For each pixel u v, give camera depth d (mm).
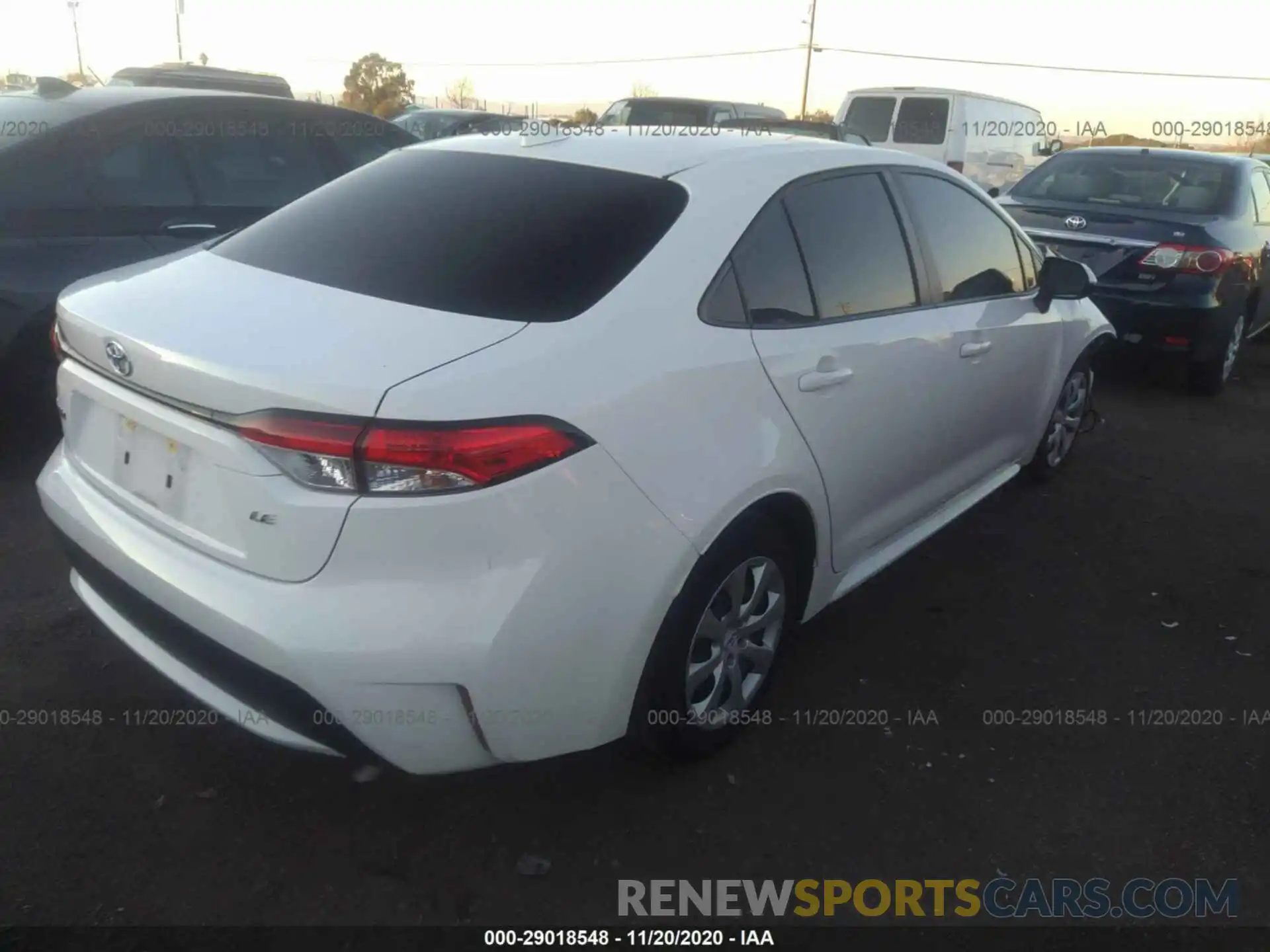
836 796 2943
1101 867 2750
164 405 2393
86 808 2709
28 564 3895
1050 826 2883
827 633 3824
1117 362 8344
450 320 2424
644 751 2865
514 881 2578
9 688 3174
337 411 2129
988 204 4242
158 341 2371
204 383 2252
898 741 3203
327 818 2740
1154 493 5465
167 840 2629
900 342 3387
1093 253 7164
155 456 2480
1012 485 5441
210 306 2539
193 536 2379
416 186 3107
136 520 2549
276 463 2195
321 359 2236
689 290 2695
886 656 3695
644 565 2457
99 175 4629
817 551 3164
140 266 3072
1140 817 2941
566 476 2279
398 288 2582
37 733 2979
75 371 2715
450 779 2900
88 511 2670
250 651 2236
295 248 2889
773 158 3184
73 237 4504
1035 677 3623
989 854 2770
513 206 2877
